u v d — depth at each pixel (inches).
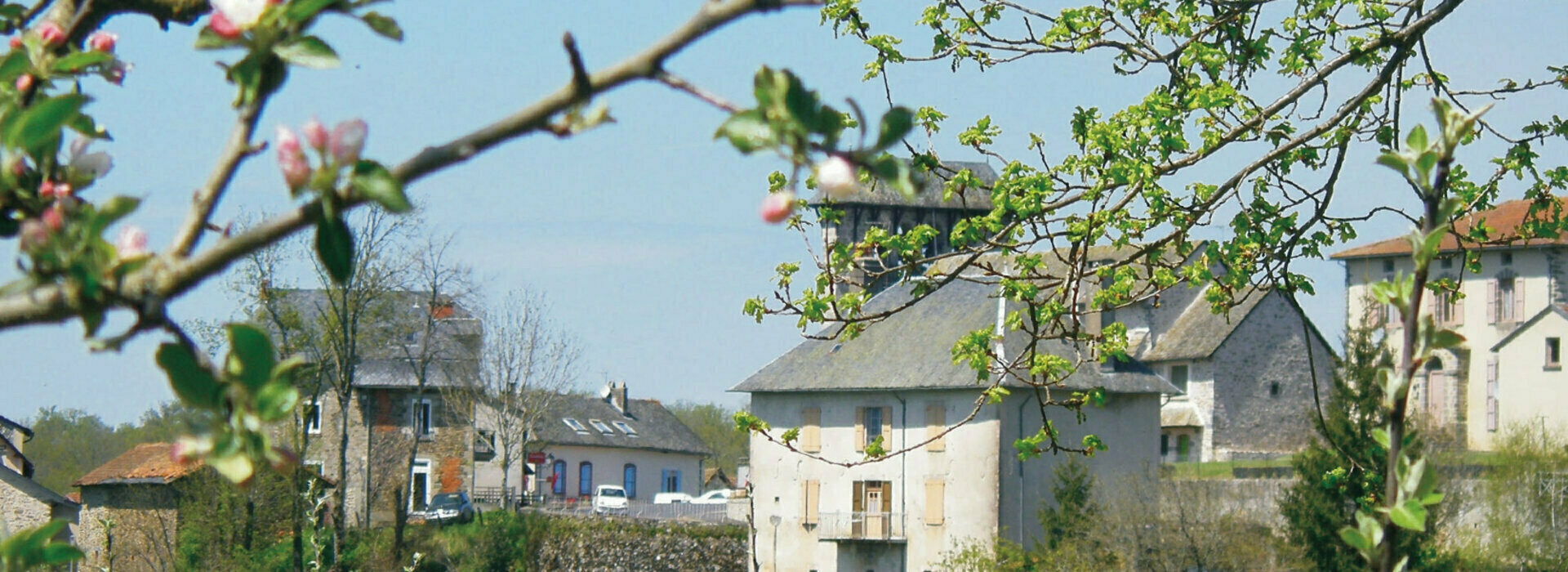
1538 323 2554.1
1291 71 470.6
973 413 455.2
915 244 431.8
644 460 3462.1
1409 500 163.5
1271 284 464.1
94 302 97.9
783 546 2178.9
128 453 2096.5
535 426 2952.8
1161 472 1788.9
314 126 97.8
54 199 123.3
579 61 101.0
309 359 2087.8
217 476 1815.9
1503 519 1565.0
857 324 431.8
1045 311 442.3
